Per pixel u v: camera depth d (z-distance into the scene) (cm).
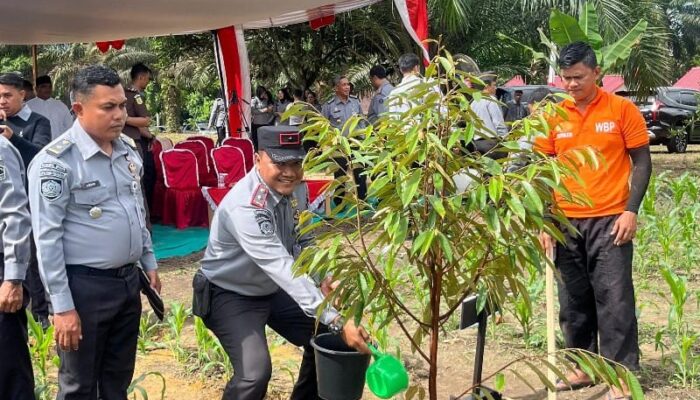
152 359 490
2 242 337
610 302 394
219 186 866
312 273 309
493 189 227
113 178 315
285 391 432
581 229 398
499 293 271
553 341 385
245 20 835
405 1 795
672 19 3275
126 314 329
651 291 626
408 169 241
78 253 307
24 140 428
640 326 532
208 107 3925
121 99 305
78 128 308
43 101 753
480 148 468
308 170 256
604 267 395
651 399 411
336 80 1002
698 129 1950
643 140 386
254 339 326
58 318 298
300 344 353
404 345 503
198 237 864
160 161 909
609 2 1198
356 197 256
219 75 1062
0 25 730
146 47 3472
